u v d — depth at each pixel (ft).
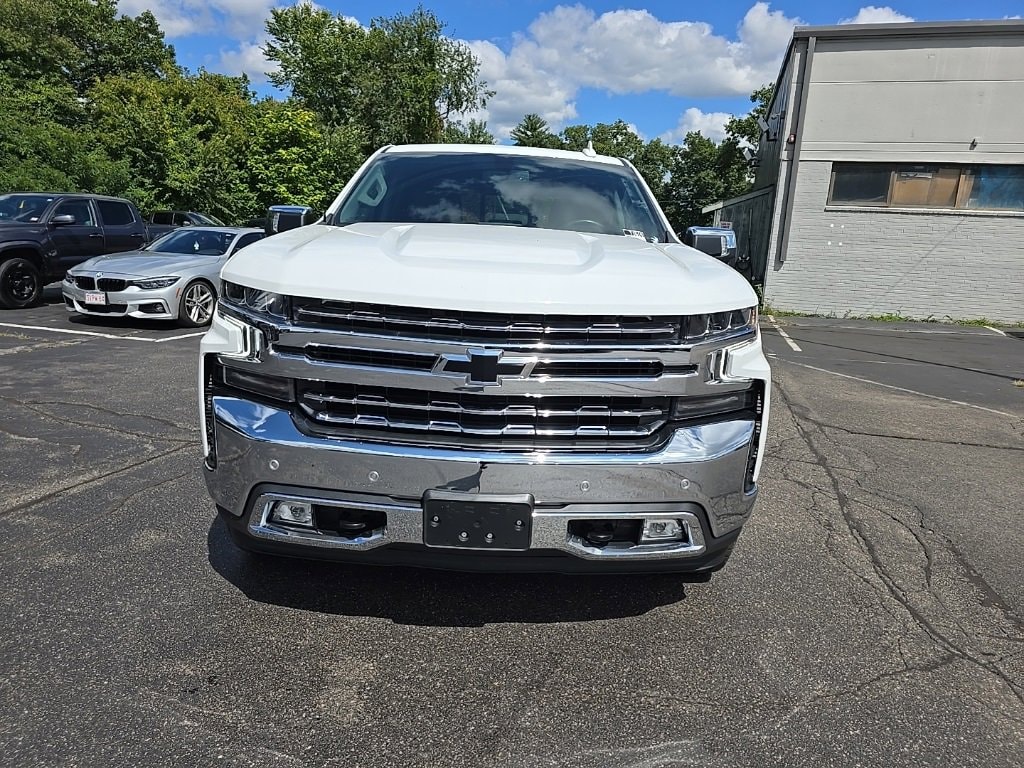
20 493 12.57
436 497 7.39
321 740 6.88
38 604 9.01
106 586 9.50
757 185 72.90
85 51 144.77
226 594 9.42
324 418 7.61
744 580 10.47
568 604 9.59
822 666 8.40
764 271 50.78
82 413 17.71
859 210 47.52
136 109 78.28
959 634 9.21
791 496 14.06
